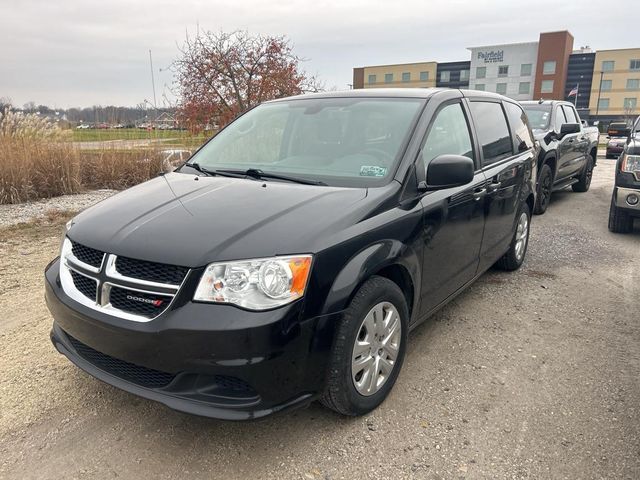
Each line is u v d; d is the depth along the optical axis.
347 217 2.61
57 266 2.89
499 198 4.25
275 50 12.77
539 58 70.69
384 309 2.82
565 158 8.77
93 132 11.02
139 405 2.93
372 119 3.45
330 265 2.42
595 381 3.19
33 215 7.79
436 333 3.85
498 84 74.19
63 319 2.66
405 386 3.11
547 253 5.99
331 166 3.25
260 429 2.71
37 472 2.41
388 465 2.45
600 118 73.94
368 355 2.72
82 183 9.98
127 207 2.89
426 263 3.15
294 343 2.30
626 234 6.92
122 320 2.36
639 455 2.51
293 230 2.43
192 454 2.53
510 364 3.39
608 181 12.77
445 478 2.37
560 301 4.50
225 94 12.95
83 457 2.51
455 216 3.45
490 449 2.56
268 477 2.38
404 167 3.05
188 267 2.27
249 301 2.24
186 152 11.05
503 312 4.25
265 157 3.62
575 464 2.45
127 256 2.40
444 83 78.75
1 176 8.71
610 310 4.30
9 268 5.28
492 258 4.43
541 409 2.89
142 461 2.48
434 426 2.74
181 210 2.71
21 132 9.70
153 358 2.30
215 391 2.32
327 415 2.83
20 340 3.70
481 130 4.18
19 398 2.99
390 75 81.25
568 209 8.79
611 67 71.62
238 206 2.70
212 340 2.20
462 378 3.21
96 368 2.64
